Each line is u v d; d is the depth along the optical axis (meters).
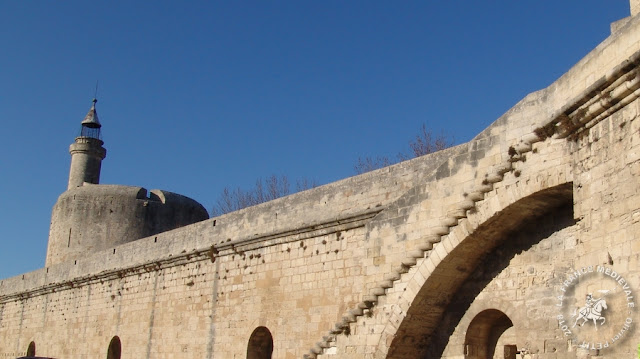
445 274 21.02
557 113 16.98
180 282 34.66
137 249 38.94
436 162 23.59
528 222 20.06
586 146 16.38
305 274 27.30
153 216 54.00
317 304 26.34
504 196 19.09
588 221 15.90
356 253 25.30
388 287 22.06
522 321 19.80
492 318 21.38
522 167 18.78
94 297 42.34
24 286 51.72
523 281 20.05
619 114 15.21
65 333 44.59
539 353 19.19
